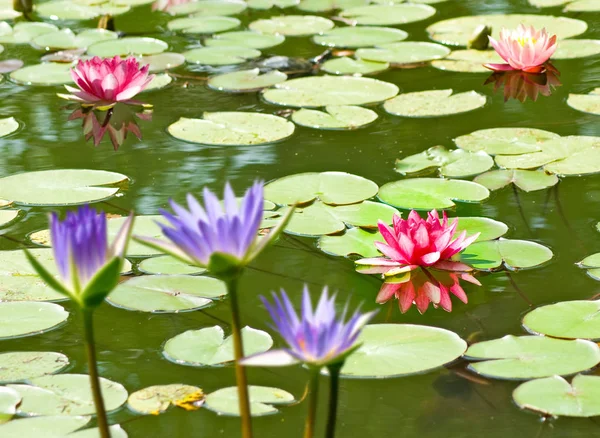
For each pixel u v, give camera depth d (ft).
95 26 19.99
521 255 9.21
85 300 4.58
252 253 4.75
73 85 15.58
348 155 12.21
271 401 6.74
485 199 10.61
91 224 4.57
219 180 11.34
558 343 7.39
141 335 7.80
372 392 6.91
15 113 14.21
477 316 8.08
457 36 18.43
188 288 8.61
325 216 10.20
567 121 13.10
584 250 9.23
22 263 9.04
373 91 14.99
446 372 7.12
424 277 8.90
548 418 6.47
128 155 12.35
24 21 20.67
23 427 6.33
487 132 12.71
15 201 10.72
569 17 19.49
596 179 11.02
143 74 14.38
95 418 6.51
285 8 21.84
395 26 19.72
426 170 11.56
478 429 6.40
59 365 7.29
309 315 4.62
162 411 6.61
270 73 16.21
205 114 13.91
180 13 21.42
